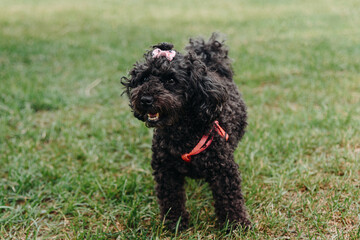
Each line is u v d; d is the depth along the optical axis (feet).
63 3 65.10
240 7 56.18
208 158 10.31
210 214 11.80
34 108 20.38
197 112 10.13
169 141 10.42
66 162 15.08
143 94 9.68
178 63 9.98
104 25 45.06
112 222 11.51
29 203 12.44
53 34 39.47
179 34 38.86
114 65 27.53
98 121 18.52
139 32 40.47
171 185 10.99
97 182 13.08
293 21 43.16
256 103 19.72
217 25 43.60
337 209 11.23
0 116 19.12
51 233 11.28
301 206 11.58
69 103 20.79
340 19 42.50
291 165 13.82
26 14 53.36
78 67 27.43
